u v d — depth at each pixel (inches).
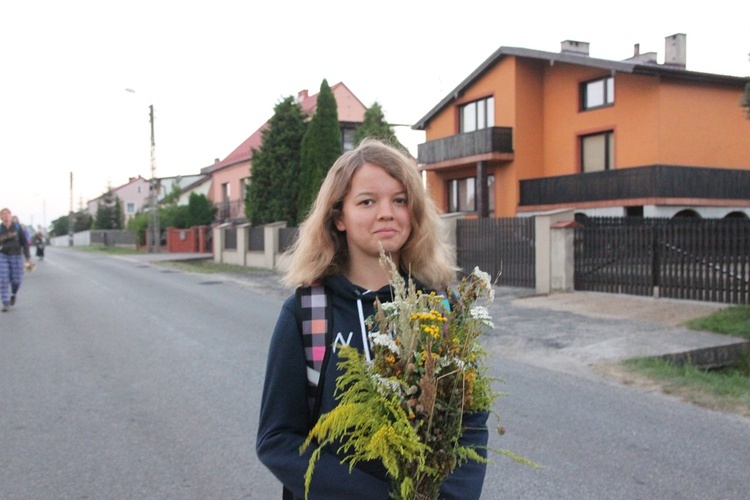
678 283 419.2
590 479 157.8
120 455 175.6
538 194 876.0
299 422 64.9
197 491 153.3
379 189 67.5
